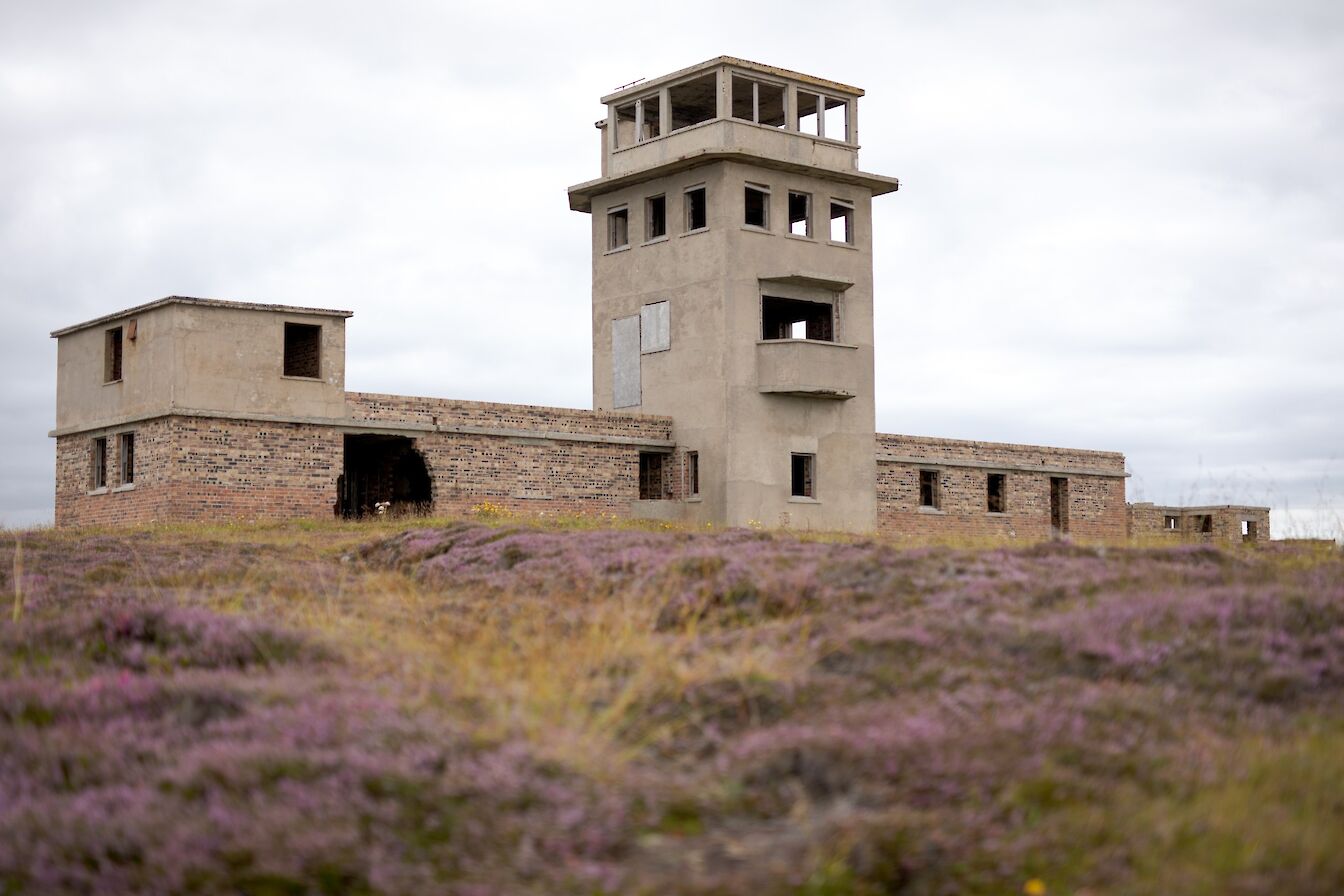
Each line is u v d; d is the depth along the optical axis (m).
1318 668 10.13
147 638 11.66
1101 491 50.78
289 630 11.77
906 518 43.69
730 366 37.44
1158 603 11.76
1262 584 13.22
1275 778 7.95
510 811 7.21
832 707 9.23
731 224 37.62
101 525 31.23
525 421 35.41
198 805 7.16
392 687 9.59
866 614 12.49
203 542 22.91
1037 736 8.54
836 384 38.75
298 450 31.62
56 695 9.31
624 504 37.31
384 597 15.42
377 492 35.62
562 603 14.25
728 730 8.91
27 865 6.45
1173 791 7.86
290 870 6.36
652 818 7.26
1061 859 6.86
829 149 39.75
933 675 10.09
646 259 39.97
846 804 7.49
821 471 39.22
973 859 6.80
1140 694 9.59
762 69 38.16
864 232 40.81
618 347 40.75
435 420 33.75
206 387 30.50
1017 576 13.86
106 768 7.81
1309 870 6.67
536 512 35.44
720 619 13.09
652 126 42.47
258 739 8.22
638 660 10.53
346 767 7.55
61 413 35.03
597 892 6.33
